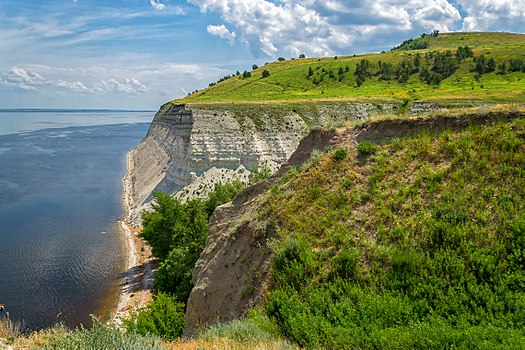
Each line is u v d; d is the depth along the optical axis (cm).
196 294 1853
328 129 2123
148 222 4012
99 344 847
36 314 3206
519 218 1153
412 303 1020
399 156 1656
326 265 1279
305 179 1786
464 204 1291
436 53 13000
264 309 1238
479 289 1005
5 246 4659
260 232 1673
